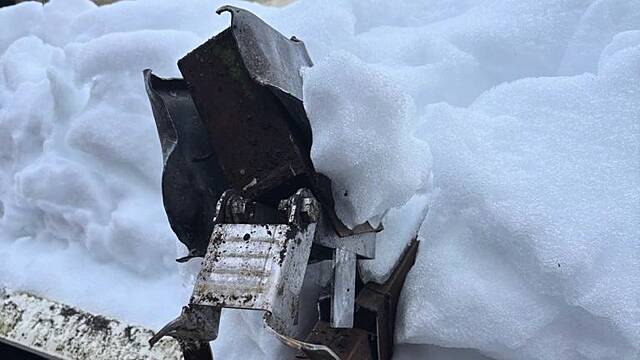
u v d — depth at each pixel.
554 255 0.99
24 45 2.06
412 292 1.09
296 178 0.89
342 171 0.89
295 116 0.91
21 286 1.62
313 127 0.89
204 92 0.93
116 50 1.65
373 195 0.93
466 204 1.11
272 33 1.01
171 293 1.48
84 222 1.64
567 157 1.13
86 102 1.76
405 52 1.56
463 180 1.12
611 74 1.22
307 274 1.12
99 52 1.67
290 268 0.79
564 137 1.17
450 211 1.13
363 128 0.89
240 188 0.92
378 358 1.05
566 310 1.01
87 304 1.51
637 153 1.11
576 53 1.43
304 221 0.83
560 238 1.00
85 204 1.66
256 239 0.81
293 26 1.60
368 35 1.70
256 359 1.21
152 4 1.90
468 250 1.09
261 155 0.91
